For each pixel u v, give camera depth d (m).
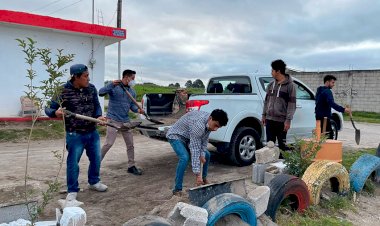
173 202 4.69
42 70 13.23
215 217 3.81
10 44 12.64
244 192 4.66
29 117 12.20
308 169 5.74
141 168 7.21
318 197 5.46
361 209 5.73
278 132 6.78
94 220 4.46
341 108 7.96
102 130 12.23
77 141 5.09
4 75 12.60
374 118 24.48
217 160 7.99
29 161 7.81
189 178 6.55
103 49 14.81
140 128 7.09
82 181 6.21
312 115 8.76
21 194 5.39
